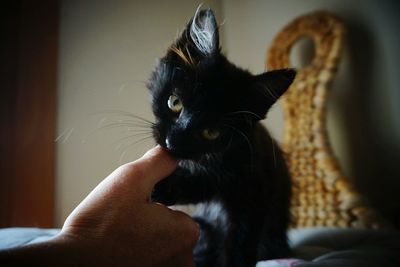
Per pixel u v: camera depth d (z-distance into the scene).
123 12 0.42
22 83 0.36
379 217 0.34
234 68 0.22
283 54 0.45
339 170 0.39
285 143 0.42
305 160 0.41
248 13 0.53
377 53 0.41
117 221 0.13
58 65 0.39
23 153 0.35
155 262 0.14
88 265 0.12
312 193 0.39
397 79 0.40
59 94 0.38
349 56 0.43
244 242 0.21
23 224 0.35
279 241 0.26
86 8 0.41
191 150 0.19
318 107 0.41
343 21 0.42
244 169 0.22
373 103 0.41
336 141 0.44
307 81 0.42
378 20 0.41
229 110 0.21
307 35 0.44
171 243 0.15
